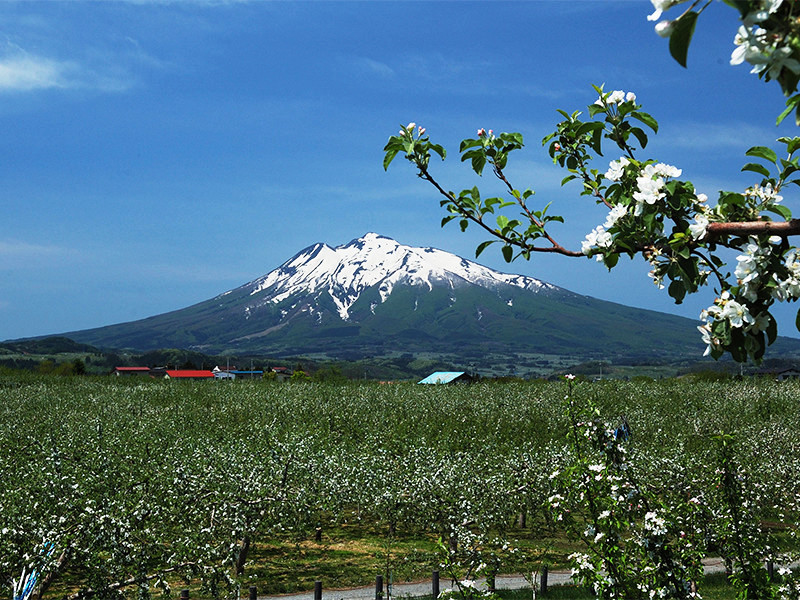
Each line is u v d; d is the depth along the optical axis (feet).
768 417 166.40
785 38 6.51
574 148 14.33
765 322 9.50
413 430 142.61
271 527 71.61
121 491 64.59
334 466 90.58
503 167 13.98
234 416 161.17
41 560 43.78
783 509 80.48
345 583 66.49
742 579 29.68
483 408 179.52
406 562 70.69
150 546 52.65
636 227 11.10
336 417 162.71
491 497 81.15
